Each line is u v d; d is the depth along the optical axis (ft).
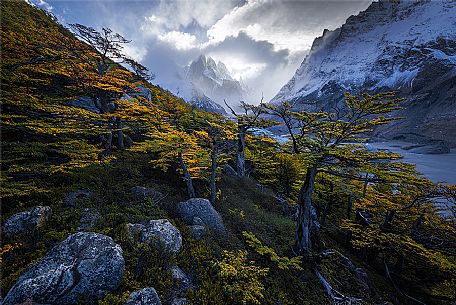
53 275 17.34
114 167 40.16
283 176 77.36
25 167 25.57
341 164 38.91
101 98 42.06
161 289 21.08
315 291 34.12
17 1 50.85
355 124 37.32
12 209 24.39
